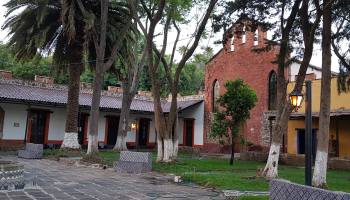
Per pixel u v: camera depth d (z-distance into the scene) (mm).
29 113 28594
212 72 34125
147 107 34688
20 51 23641
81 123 31188
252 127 29812
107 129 32719
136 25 24141
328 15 13219
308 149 9383
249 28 16484
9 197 8820
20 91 28281
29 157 21109
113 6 23547
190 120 35219
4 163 11008
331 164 21422
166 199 9727
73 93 23391
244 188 11961
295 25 16484
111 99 33719
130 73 27172
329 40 13164
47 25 23141
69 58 23844
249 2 15414
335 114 22891
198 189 12039
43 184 11234
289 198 7035
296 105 10391
